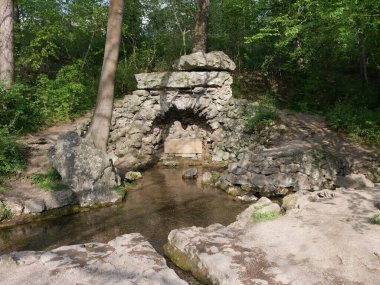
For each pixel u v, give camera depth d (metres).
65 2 16.81
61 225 7.09
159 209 8.06
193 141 14.64
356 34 10.60
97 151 8.79
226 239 5.10
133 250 4.80
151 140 14.57
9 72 11.45
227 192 9.45
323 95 15.59
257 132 12.27
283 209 7.04
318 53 15.02
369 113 12.59
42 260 4.50
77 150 8.52
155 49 17.80
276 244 4.84
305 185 9.09
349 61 18.34
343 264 4.18
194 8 19.47
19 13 16.62
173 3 18.58
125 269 4.24
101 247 4.96
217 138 13.89
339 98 15.22
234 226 5.93
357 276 3.92
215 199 8.86
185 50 16.89
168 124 15.25
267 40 17.09
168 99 14.08
